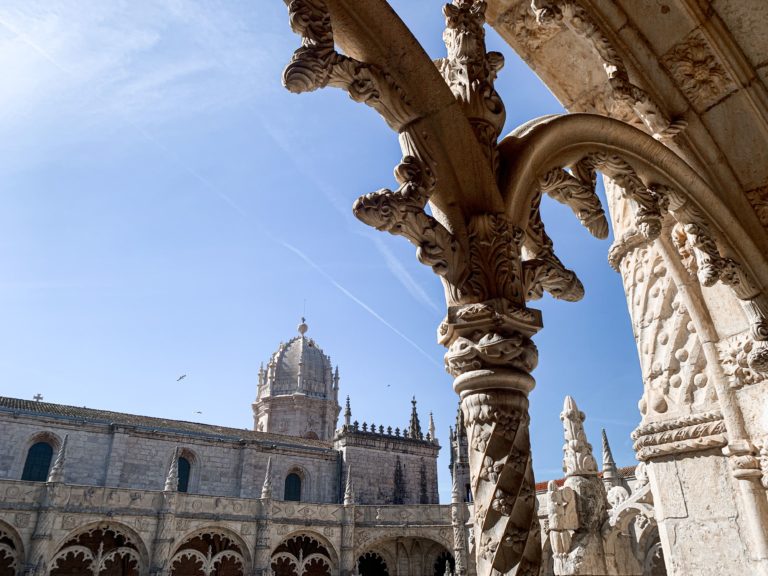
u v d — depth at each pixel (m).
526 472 2.35
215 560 34.22
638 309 5.68
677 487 5.00
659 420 5.21
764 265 4.20
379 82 2.71
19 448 35.03
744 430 4.48
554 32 4.93
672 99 4.52
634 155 3.80
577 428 6.46
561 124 3.33
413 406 54.19
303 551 41.31
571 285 3.05
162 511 33.06
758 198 4.43
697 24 4.28
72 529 30.62
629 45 4.49
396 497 46.91
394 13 2.75
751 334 4.26
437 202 2.82
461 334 2.58
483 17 3.35
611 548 6.04
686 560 4.81
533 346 2.56
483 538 2.27
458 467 39.69
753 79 4.34
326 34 2.57
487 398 2.45
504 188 2.97
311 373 59.28
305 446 46.19
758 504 4.30
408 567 40.06
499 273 2.64
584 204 3.48
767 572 4.18
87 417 38.50
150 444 39.16
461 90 3.09
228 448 42.03
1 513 29.11
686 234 4.61
